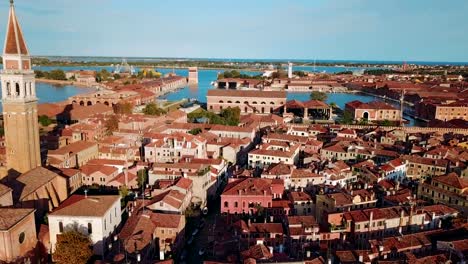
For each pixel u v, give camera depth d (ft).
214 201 513.86
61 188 452.76
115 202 378.94
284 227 386.11
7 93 444.55
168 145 618.44
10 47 435.12
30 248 320.09
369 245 342.23
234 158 650.84
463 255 314.35
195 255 377.91
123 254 309.83
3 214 303.68
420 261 304.91
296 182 507.30
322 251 341.41
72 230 336.70
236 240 350.84
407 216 393.29
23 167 458.91
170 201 415.44
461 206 440.45
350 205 415.44
